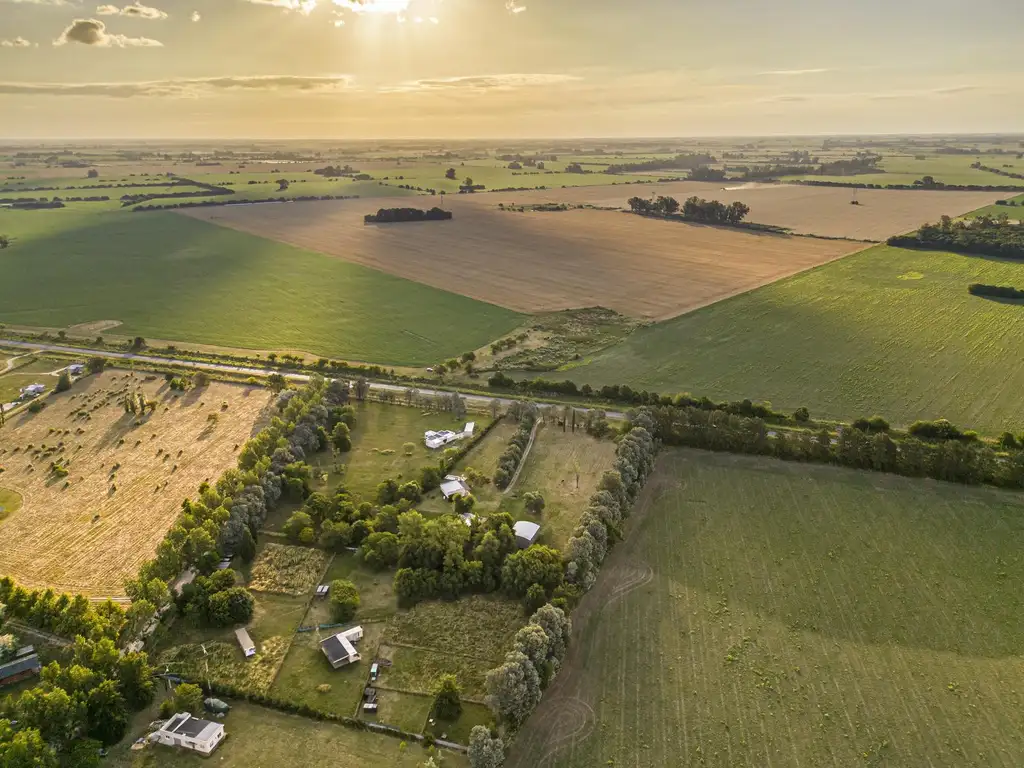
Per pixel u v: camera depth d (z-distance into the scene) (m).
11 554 96.69
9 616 82.75
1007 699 72.56
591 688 74.75
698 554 97.25
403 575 88.19
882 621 83.88
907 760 65.81
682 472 119.12
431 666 77.56
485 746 63.19
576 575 88.56
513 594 88.56
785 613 85.62
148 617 81.94
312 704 72.00
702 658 78.69
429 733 68.69
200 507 98.81
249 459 114.00
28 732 60.88
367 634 82.25
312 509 103.50
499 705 68.25
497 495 111.50
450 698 70.44
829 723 70.00
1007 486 111.00
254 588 90.12
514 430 133.25
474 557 92.75
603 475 108.69
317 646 80.31
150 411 142.25
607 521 98.50
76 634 79.06
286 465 114.25
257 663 77.56
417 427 135.25
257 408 144.00
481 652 79.50
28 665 75.38
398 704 72.38
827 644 80.50
